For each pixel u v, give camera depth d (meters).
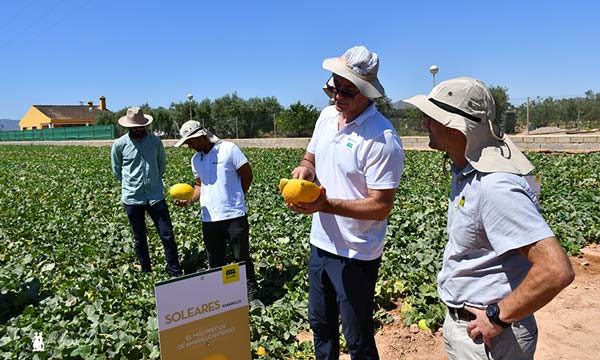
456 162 2.52
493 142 2.41
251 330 4.73
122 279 6.31
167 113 57.16
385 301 5.59
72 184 16.22
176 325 3.01
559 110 41.53
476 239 2.41
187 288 3.04
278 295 6.06
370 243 3.35
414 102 2.55
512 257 2.36
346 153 3.31
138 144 6.60
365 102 3.30
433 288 5.68
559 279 2.07
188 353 3.06
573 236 7.52
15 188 15.84
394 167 3.22
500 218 2.21
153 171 6.65
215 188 5.62
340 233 3.37
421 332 4.95
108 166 22.77
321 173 3.54
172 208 10.88
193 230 8.72
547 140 21.48
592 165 15.01
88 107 91.12
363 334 3.45
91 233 9.05
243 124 52.50
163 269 6.95
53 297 5.66
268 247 7.53
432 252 6.75
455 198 2.54
